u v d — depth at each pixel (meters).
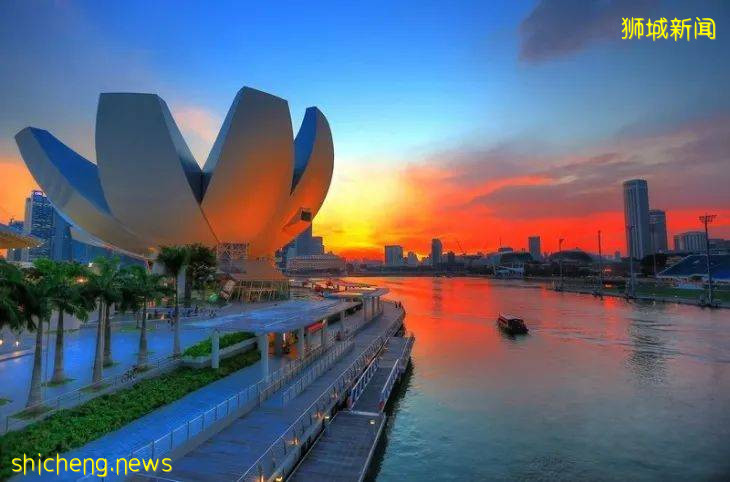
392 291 153.50
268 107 57.78
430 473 20.53
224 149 57.22
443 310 86.50
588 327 61.53
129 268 26.91
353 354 36.06
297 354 32.34
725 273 124.69
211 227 62.25
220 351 28.89
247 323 27.03
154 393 21.47
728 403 29.53
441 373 37.47
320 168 75.25
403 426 25.97
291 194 70.62
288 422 20.16
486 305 96.06
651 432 24.91
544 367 39.31
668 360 41.53
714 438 24.03
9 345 29.44
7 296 17.28
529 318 71.56
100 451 15.89
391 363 35.66
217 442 17.91
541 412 28.06
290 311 33.78
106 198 58.53
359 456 19.23
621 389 32.62
